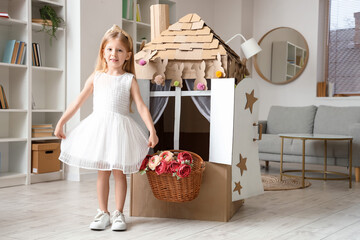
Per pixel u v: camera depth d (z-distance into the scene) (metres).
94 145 2.22
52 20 3.94
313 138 3.83
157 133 3.17
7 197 3.17
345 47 5.75
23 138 3.77
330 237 2.18
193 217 2.54
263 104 6.30
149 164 2.31
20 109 3.76
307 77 5.89
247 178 2.75
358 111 4.73
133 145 2.26
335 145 4.29
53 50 4.18
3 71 3.89
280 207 2.93
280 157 4.62
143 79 2.70
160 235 2.18
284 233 2.25
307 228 2.37
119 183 2.35
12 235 2.16
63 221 2.46
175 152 2.52
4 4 3.87
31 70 3.81
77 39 4.01
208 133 3.17
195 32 2.72
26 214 2.63
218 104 2.52
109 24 4.25
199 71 2.60
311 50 5.86
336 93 5.82
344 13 5.75
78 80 4.02
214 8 6.43
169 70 2.66
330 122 4.86
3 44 3.89
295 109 5.25
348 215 2.71
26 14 3.77
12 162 3.95
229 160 2.46
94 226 2.26
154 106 2.71
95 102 2.34
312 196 3.37
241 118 2.63
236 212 2.75
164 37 2.78
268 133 5.34
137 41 5.22
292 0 6.03
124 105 2.32
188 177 2.29
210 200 2.51
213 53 2.58
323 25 5.91
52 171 3.97
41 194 3.30
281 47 6.11
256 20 6.38
